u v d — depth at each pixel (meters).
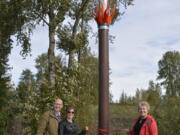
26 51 13.09
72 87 9.50
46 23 11.76
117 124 17.55
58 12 11.41
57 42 11.56
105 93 4.39
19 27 12.43
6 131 13.80
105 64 4.48
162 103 10.27
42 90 9.87
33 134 9.18
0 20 12.41
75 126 4.16
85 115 9.81
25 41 12.85
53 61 11.27
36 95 9.50
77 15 12.01
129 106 27.70
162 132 9.40
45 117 4.02
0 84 16.47
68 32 11.64
